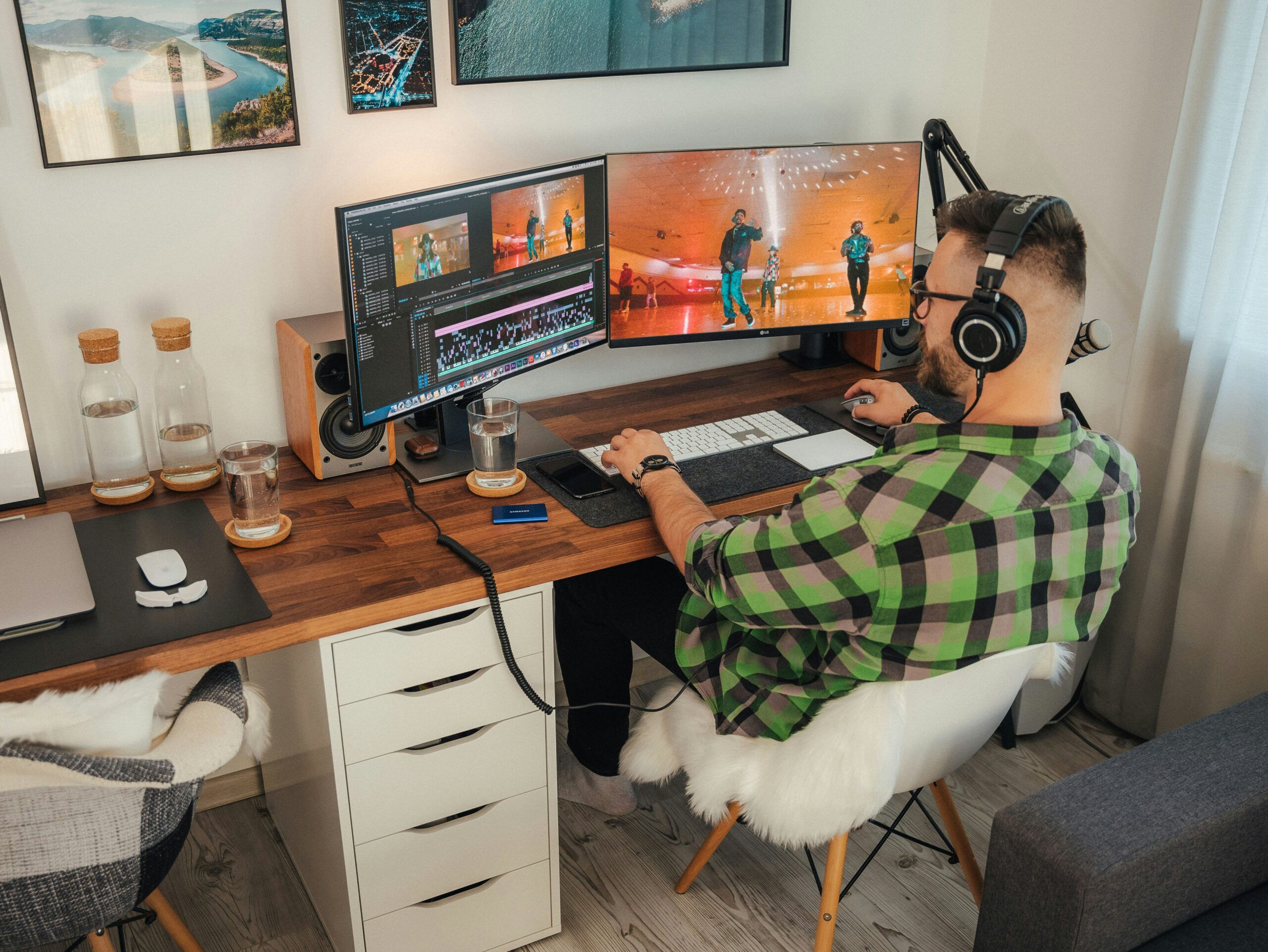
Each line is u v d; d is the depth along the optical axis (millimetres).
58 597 1330
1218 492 1962
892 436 1281
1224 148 1890
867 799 1343
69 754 1094
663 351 2240
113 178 1646
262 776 2109
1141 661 2203
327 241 1848
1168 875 1321
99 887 1196
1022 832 1337
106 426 1613
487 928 1720
